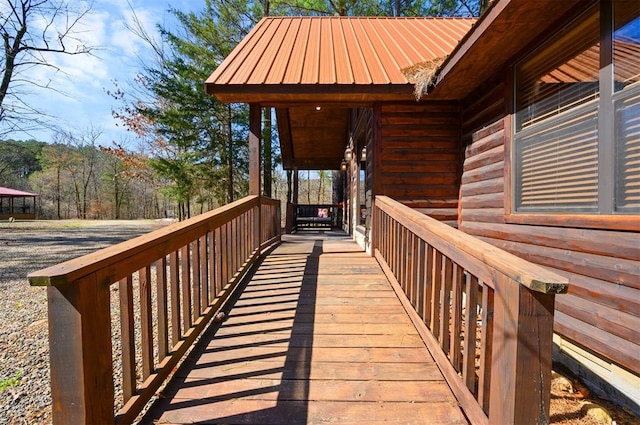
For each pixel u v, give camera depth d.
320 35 5.85
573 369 2.49
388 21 6.73
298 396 1.74
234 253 3.41
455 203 4.45
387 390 1.79
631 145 1.98
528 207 2.99
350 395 1.75
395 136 4.43
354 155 7.34
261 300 3.06
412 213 2.61
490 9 2.47
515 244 3.14
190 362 2.06
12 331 2.98
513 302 1.18
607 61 2.10
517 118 3.13
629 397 2.04
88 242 9.31
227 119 12.12
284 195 28.77
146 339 1.67
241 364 2.03
